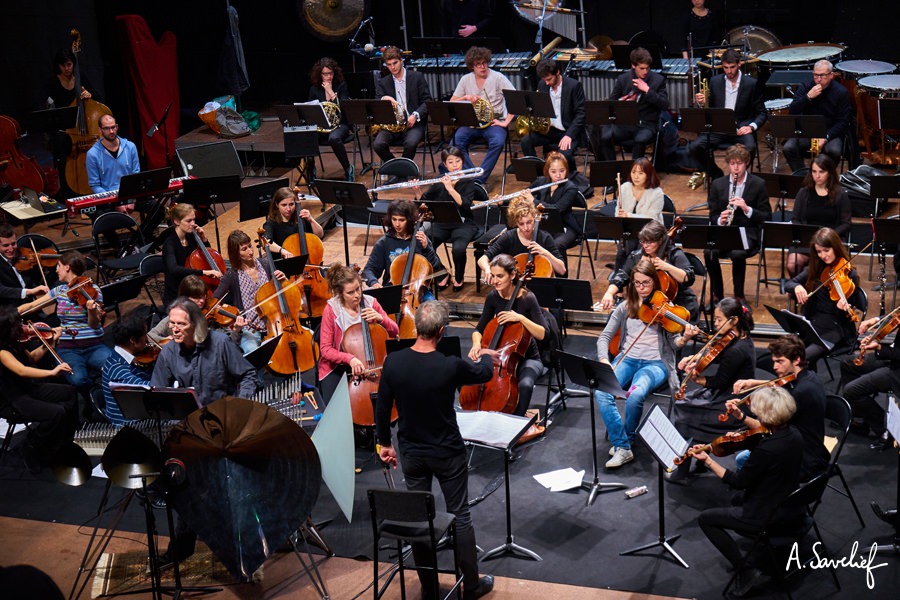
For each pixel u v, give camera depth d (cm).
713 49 1870
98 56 2361
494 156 1738
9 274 1359
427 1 2275
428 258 1324
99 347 1236
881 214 1558
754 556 877
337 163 1955
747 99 1683
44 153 2209
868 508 962
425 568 811
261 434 798
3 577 405
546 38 2206
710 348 1017
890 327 1020
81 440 970
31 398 1102
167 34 2128
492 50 1986
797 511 842
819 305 1165
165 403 850
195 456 814
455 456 839
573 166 1661
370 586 895
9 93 2327
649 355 1081
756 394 831
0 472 1117
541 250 1245
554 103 1730
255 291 1283
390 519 780
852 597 845
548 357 1172
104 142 1659
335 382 1098
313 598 886
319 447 845
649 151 1934
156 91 2106
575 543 939
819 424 912
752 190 1357
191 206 1353
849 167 1684
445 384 820
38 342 1181
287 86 2359
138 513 1030
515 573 900
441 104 1652
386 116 1678
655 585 874
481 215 1661
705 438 1018
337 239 1662
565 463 1075
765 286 1413
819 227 1202
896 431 859
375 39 2316
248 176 1925
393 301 1149
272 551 838
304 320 1316
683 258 1203
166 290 1352
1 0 2267
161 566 938
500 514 990
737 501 898
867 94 1703
